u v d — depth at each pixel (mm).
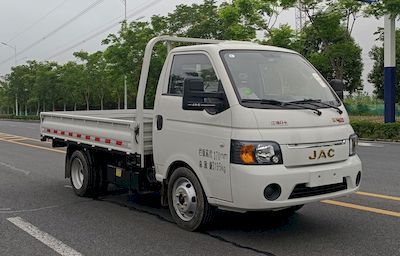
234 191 4758
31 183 9062
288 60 5770
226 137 4836
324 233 5445
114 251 4914
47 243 5223
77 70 50812
